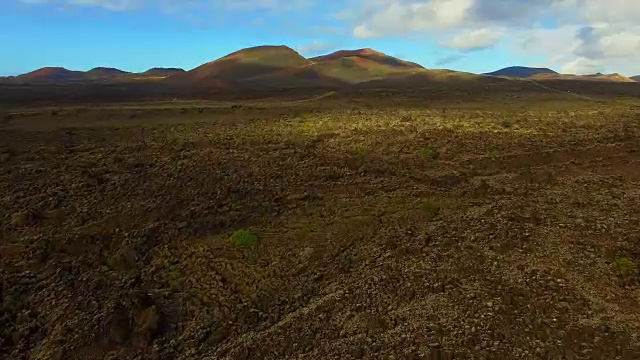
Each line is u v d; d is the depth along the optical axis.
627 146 23.02
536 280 10.14
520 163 20.17
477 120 30.78
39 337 9.62
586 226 12.88
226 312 9.96
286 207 15.27
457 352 8.09
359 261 11.60
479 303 9.45
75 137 25.47
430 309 9.39
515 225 12.91
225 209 15.13
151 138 25.30
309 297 10.34
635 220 13.32
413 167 19.88
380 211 14.65
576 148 22.42
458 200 15.47
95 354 8.98
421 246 11.97
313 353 8.46
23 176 18.64
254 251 12.36
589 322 8.78
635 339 8.30
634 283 10.09
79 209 15.39
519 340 8.35
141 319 9.57
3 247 13.09
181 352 8.92
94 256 12.47
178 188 17.17
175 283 11.03
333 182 17.73
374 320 9.17
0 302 10.63
